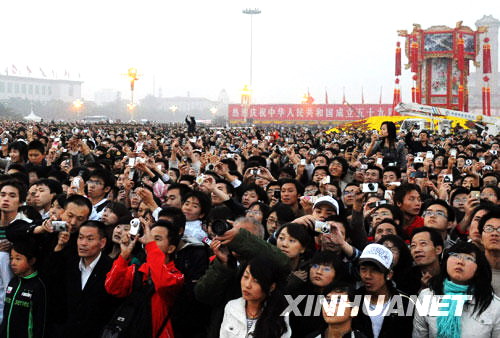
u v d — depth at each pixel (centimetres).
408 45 5881
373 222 701
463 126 4447
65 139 2225
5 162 1314
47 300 584
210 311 538
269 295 461
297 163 1284
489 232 554
